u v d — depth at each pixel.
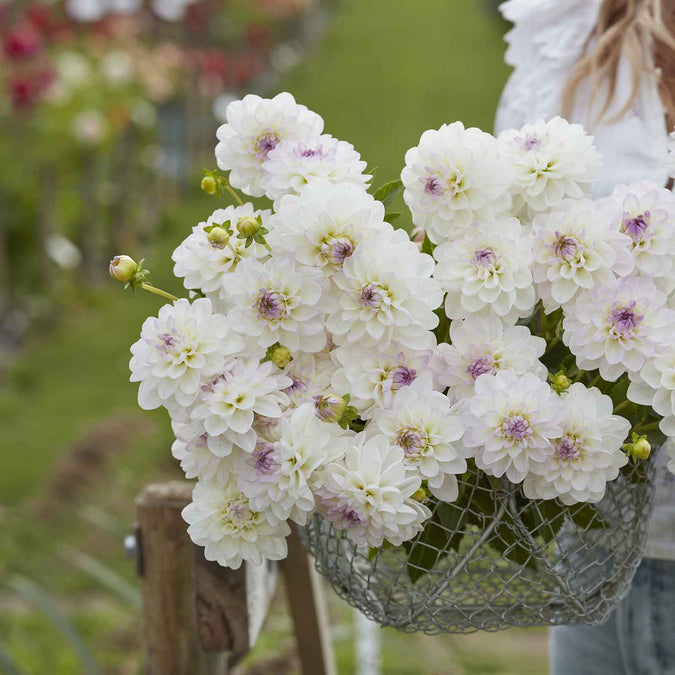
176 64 8.26
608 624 1.50
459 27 18.69
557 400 0.99
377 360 1.00
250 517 1.02
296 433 0.97
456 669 2.90
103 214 6.99
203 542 1.05
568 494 1.03
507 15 1.50
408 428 0.98
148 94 7.66
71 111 6.10
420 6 21.44
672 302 1.05
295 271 0.98
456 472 0.98
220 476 1.03
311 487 0.99
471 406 0.97
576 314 1.00
